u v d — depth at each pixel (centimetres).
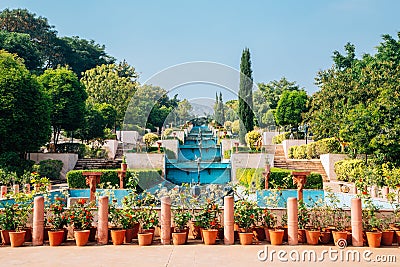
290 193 1230
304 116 2462
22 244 699
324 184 1698
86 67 4562
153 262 585
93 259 602
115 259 603
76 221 725
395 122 1316
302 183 1020
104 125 2816
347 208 813
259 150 1448
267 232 734
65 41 4344
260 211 754
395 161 1349
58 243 698
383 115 1363
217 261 593
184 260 598
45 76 2341
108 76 3269
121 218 732
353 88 2036
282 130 2886
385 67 2125
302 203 754
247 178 1184
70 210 743
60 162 2062
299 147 2342
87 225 732
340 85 2166
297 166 2108
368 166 1427
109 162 2323
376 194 1140
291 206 712
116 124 3203
